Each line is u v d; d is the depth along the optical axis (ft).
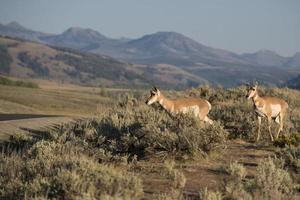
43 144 103.04
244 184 74.08
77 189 64.28
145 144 103.71
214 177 80.69
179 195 67.00
